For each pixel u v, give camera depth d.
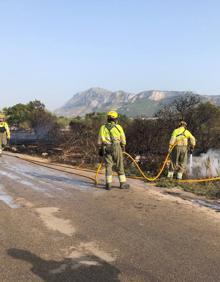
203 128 18.12
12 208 6.97
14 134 30.91
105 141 8.98
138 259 4.60
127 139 15.94
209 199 8.48
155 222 6.20
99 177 11.26
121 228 5.84
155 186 9.94
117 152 9.00
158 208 7.16
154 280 4.03
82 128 18.20
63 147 17.11
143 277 4.10
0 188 8.94
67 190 8.88
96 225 5.98
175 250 4.93
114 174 12.35
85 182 10.21
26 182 9.93
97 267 4.34
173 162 11.05
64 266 4.36
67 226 5.90
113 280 4.02
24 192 8.50
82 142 16.80
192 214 6.80
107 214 6.65
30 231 5.60
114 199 7.89
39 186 9.35
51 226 5.88
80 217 6.43
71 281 3.98
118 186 9.60
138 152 15.73
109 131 9.00
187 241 5.30
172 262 4.53
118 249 4.93
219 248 5.05
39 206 7.17
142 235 5.52
